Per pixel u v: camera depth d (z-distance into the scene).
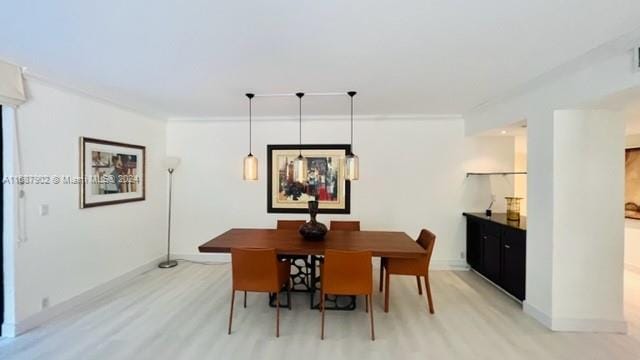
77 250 3.19
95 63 2.43
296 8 1.63
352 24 1.80
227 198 4.78
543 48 2.12
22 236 2.63
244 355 2.36
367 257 2.61
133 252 4.07
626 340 2.56
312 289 3.26
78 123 3.20
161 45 2.10
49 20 1.75
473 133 4.23
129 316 2.98
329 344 2.53
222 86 3.06
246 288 2.71
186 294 3.54
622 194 2.66
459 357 2.35
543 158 2.83
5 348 2.41
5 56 2.30
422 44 2.07
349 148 4.60
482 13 1.68
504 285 3.54
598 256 2.68
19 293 2.62
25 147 2.65
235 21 1.77
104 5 1.59
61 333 2.65
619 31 1.87
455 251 4.53
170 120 4.79
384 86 3.04
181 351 2.40
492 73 2.63
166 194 4.82
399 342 2.56
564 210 2.70
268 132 4.71
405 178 4.56
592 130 2.66
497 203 4.48
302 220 4.37
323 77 2.77
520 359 2.32
